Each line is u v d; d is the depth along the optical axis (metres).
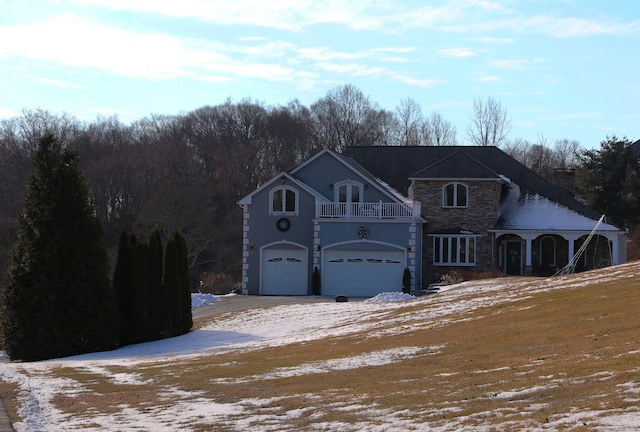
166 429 12.23
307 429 11.50
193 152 81.50
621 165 61.38
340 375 16.41
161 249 31.27
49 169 28.66
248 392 15.30
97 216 29.56
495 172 47.22
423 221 44.34
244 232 45.16
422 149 52.16
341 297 38.28
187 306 31.95
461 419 10.95
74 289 28.31
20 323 27.95
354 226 43.44
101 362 24.16
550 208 46.53
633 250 55.41
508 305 25.05
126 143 80.31
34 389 17.69
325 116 90.44
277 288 44.84
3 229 59.09
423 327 23.75
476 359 16.34
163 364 22.02
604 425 9.48
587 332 17.22
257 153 85.00
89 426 12.85
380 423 11.35
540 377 13.12
